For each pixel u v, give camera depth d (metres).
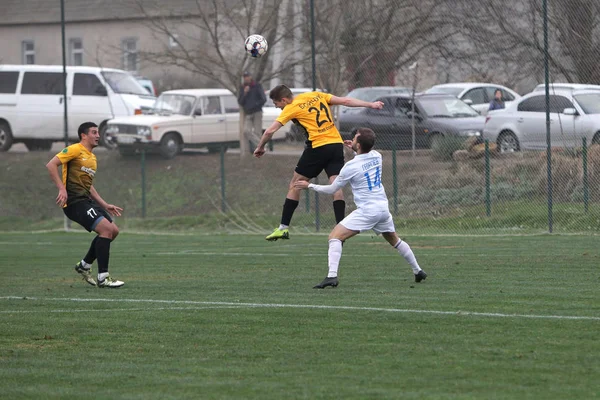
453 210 66.12
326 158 38.53
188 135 92.38
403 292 34.03
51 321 29.30
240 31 86.44
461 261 44.62
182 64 94.50
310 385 20.70
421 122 78.56
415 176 70.62
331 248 35.06
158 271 43.94
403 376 21.33
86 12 148.88
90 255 38.03
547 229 59.75
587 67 60.84
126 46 144.62
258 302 32.25
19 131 98.94
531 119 71.88
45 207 86.00
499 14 64.88
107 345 25.53
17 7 157.50
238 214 75.75
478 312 29.16
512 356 23.02
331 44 73.44
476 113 80.56
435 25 68.81
